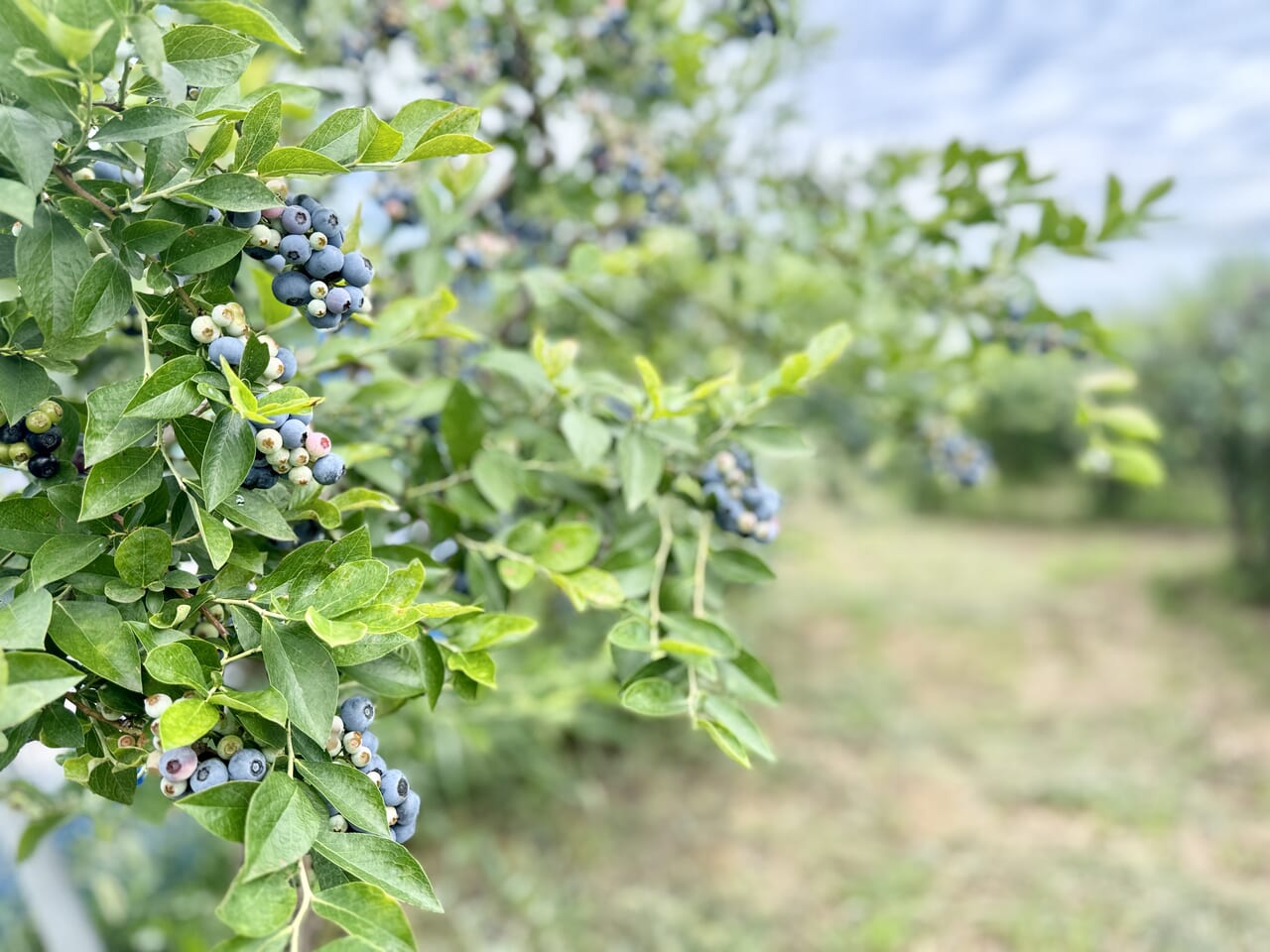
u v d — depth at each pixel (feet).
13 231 1.25
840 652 11.40
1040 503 19.12
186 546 1.39
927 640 11.82
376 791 1.23
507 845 7.21
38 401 1.28
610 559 2.02
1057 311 3.00
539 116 3.49
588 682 4.18
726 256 4.01
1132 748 8.79
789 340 4.39
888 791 8.11
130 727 1.32
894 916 6.36
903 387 4.26
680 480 2.21
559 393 2.08
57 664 1.09
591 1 3.45
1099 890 6.58
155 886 5.39
